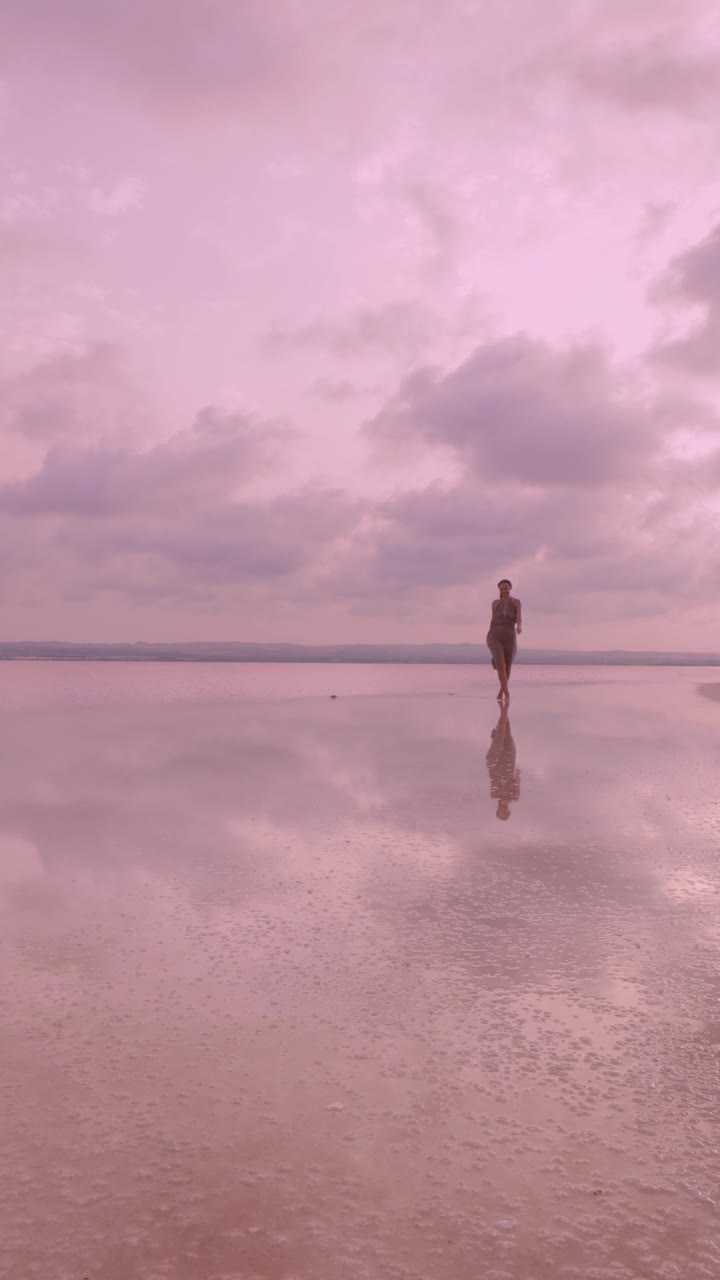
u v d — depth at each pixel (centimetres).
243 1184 155
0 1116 175
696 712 1173
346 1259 137
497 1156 163
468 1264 136
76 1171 158
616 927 287
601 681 2231
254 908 307
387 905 310
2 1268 134
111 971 250
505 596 1273
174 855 380
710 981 244
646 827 434
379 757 685
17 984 241
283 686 1780
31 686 1684
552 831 425
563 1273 135
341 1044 206
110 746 745
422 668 3431
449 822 445
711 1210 149
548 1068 195
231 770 618
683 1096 184
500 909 306
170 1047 204
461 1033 212
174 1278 133
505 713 1121
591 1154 164
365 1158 163
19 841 406
